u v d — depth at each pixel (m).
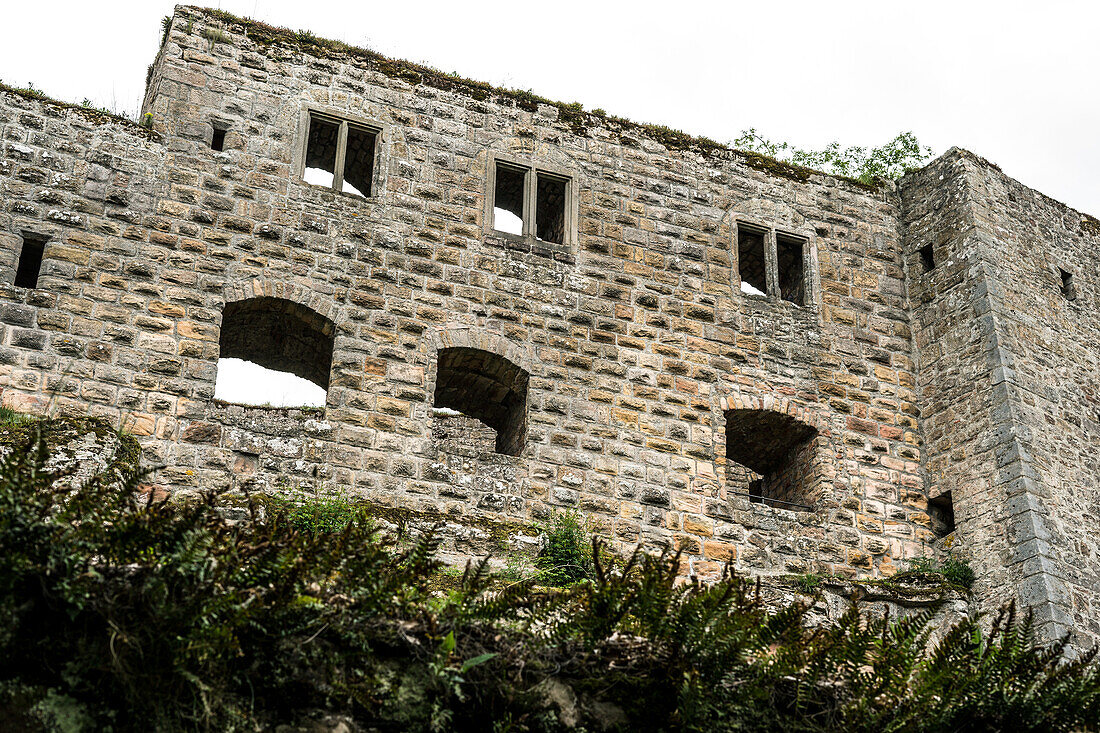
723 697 8.83
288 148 18.84
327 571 8.33
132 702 7.35
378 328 18.05
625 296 19.77
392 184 19.19
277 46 19.55
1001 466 19.11
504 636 8.65
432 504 17.05
